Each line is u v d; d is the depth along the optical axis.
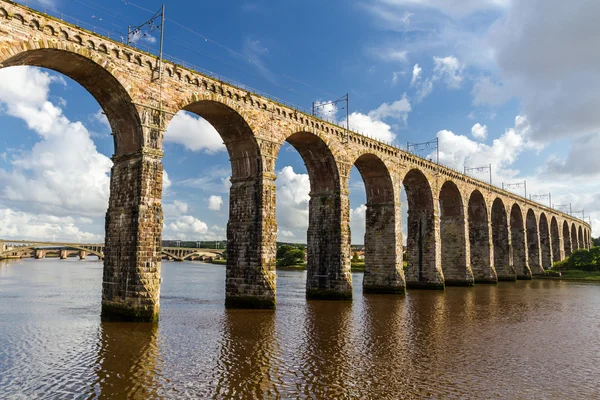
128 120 33.88
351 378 21.30
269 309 40.31
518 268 96.94
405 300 51.06
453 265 72.94
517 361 24.91
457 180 72.44
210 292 59.75
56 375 20.91
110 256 34.16
